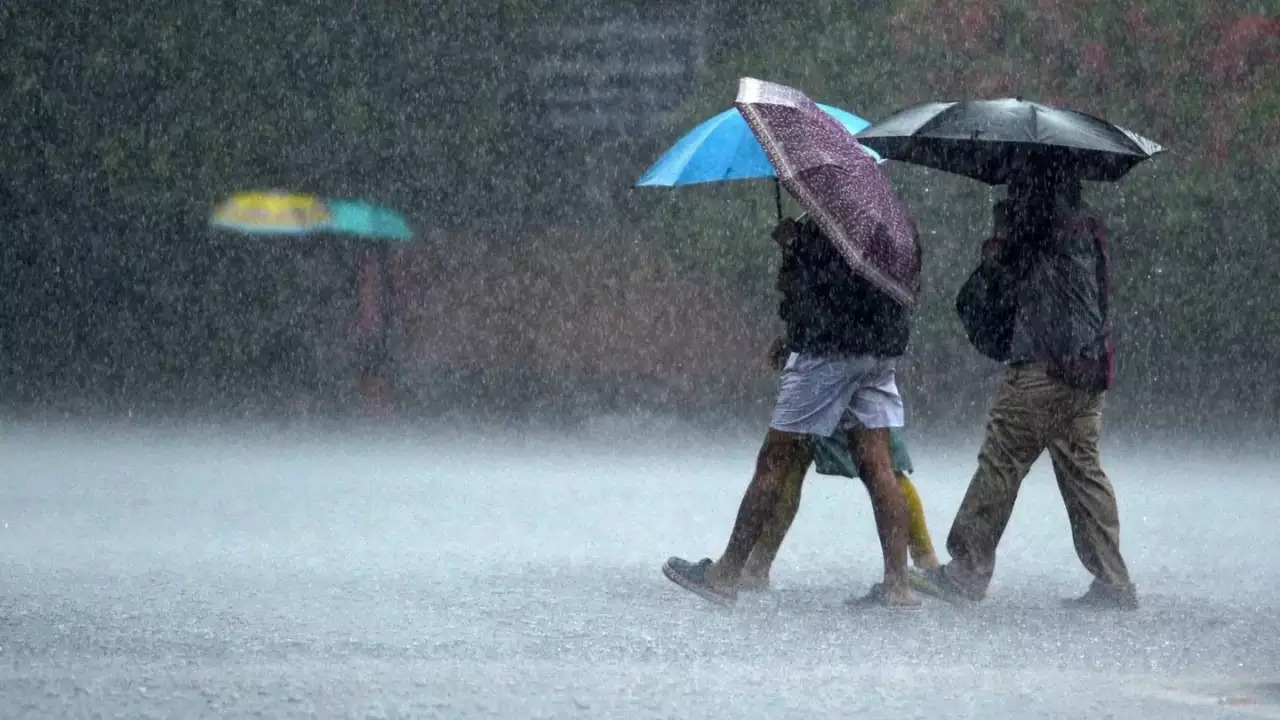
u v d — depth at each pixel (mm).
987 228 75562
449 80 86938
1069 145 27875
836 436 29031
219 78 86750
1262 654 23734
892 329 27672
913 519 30219
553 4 86500
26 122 85812
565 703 19922
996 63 75312
